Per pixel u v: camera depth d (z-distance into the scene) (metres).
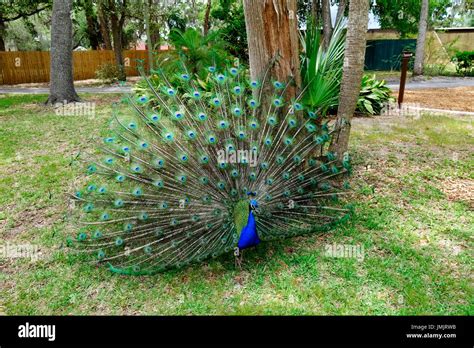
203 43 11.50
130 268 4.20
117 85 22.16
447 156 7.69
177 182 4.43
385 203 5.86
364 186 6.45
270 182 4.47
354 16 5.84
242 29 22.30
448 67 27.42
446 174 6.82
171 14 27.28
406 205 5.82
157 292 4.13
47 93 18.91
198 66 11.09
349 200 5.98
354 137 9.05
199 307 3.89
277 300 3.96
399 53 31.44
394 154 7.88
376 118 11.03
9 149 8.99
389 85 19.41
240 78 5.36
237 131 4.56
